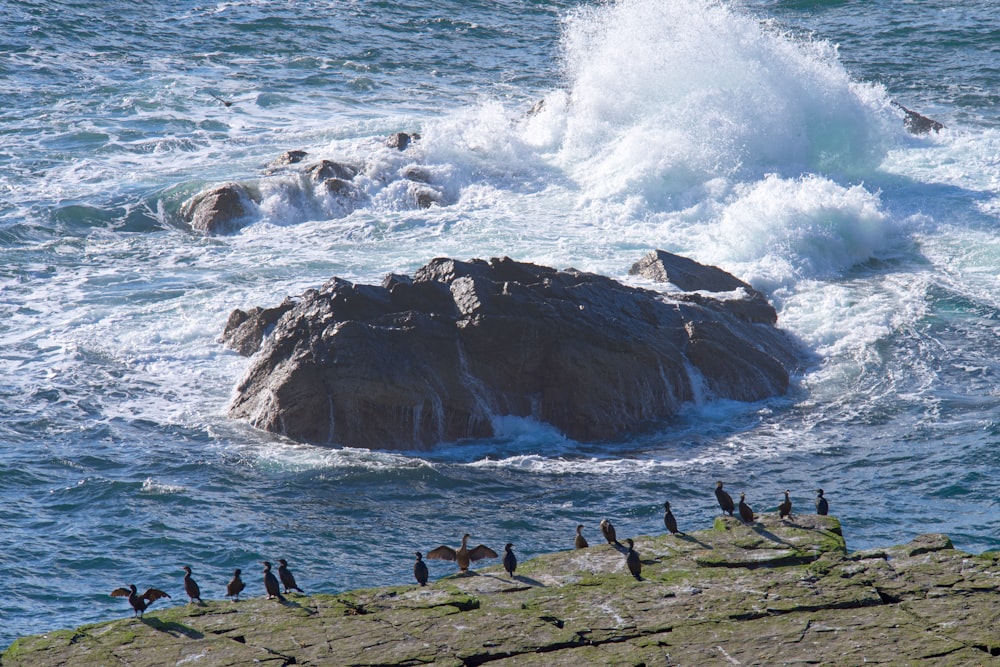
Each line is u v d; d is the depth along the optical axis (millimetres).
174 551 49438
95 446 59000
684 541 35812
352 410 60094
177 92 128750
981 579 32250
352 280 80125
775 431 61969
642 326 66438
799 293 79562
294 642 30812
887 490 54812
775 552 34625
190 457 58031
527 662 29422
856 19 174625
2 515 52031
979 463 57031
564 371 62500
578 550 35844
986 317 75500
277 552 49281
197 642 30969
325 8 171000
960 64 149125
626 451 60062
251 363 64312
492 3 181375
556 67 149875
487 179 100312
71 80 131125
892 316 75500
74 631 31828
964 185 97938
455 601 32750
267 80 136625
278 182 95438
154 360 69000
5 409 62469
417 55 152375
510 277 68438
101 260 84875
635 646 29859
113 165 105000
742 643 29734
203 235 90875
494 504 53750
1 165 103500
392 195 96312
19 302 76562
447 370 61969
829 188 89938
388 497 54500
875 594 31750
